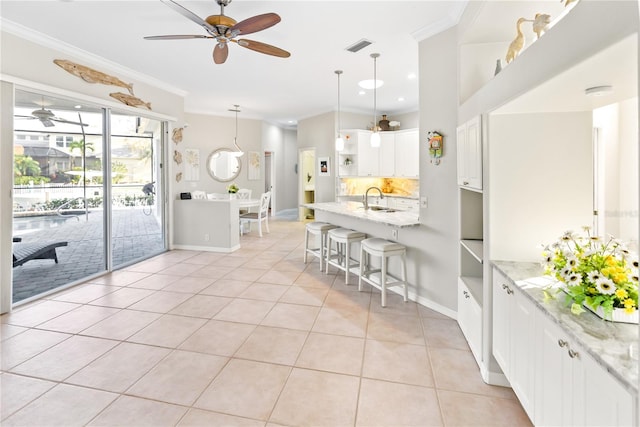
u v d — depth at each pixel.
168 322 3.04
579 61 1.17
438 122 3.21
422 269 3.47
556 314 1.40
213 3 2.95
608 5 1.01
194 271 4.64
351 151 7.46
